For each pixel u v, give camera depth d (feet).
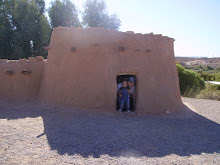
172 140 15.37
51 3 71.97
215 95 42.96
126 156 12.26
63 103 23.53
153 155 12.58
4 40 63.52
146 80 23.57
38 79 29.71
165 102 24.00
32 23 63.72
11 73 29.45
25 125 17.66
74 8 73.26
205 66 173.27
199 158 12.44
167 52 25.79
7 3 64.44
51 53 26.23
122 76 27.45
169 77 25.21
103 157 11.99
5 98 28.68
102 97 22.76
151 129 17.80
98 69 23.24
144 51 24.09
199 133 17.51
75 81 23.49
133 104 25.26
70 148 13.08
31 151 12.46
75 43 24.08
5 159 11.27
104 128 17.28
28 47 66.23
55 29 26.16
